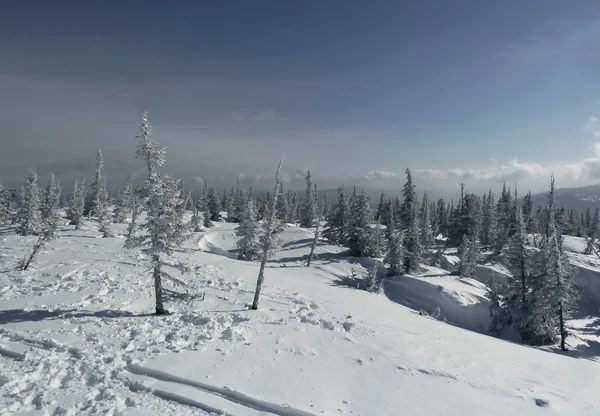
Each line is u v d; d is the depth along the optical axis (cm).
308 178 10175
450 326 3112
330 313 2667
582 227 10250
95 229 6962
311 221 10069
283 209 9856
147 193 2134
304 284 3850
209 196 11156
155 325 1966
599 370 2233
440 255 6644
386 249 5741
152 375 1389
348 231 6450
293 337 1962
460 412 1376
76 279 2983
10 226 7388
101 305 2352
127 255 4112
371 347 1942
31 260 3516
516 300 4038
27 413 1089
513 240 4138
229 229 8869
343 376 1566
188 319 2120
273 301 2811
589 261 6006
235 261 4816
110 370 1399
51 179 7325
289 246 6956
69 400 1173
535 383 1752
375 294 4503
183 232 2238
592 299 5181
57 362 1420
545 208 6544
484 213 7338
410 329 2552
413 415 1317
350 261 5966
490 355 2147
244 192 10594
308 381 1480
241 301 2677
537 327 3725
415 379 1619
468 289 4925
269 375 1489
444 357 1953
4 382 1246
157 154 2112
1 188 7544
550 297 3669
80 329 1822
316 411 1255
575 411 1505
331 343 1934
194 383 1342
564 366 2208
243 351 1703
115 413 1123
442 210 10638
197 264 3984
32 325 1864
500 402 1498
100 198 8056
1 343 1614
